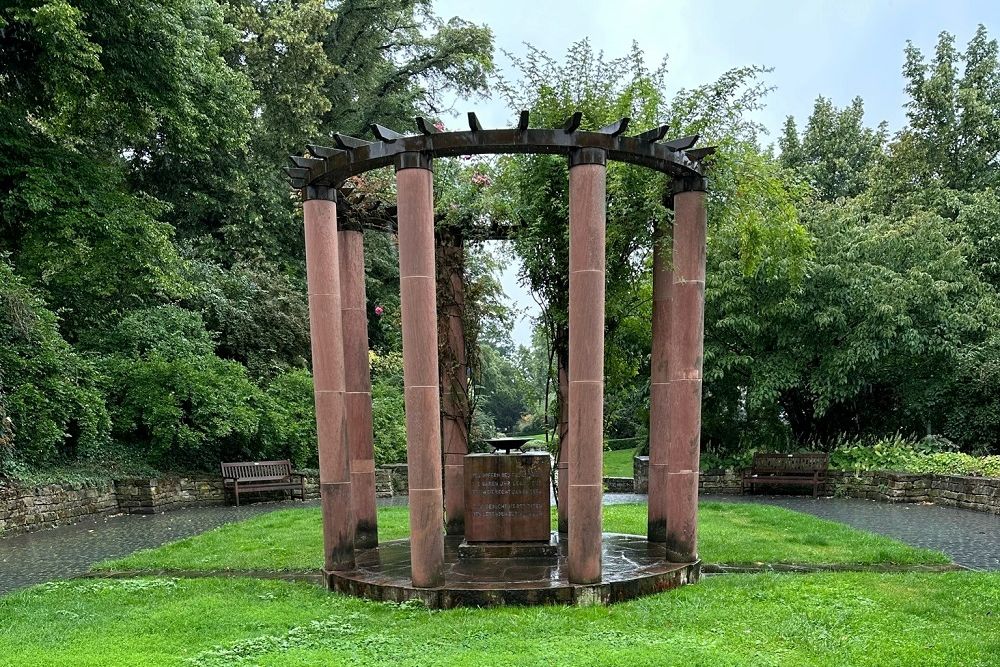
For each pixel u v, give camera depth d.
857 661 4.21
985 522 10.74
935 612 5.21
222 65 16.16
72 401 12.88
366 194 7.22
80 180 13.76
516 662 4.05
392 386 20.02
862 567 6.97
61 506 12.34
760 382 15.59
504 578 5.90
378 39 25.28
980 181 21.52
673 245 6.58
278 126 21.84
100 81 13.33
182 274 16.88
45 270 14.11
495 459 6.80
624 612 5.26
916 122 22.48
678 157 5.91
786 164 25.14
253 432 15.62
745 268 8.18
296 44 20.83
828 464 14.73
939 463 13.87
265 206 21.52
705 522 9.95
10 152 13.06
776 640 4.64
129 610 5.76
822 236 15.71
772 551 7.64
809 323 15.36
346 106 25.58
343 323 7.38
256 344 19.48
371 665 4.08
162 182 20.92
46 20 11.20
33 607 5.92
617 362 8.24
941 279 15.33
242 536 9.54
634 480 17.19
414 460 5.56
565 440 8.08
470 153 5.56
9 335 12.38
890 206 22.91
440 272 8.41
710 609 5.29
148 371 15.12
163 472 15.24
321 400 6.29
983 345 15.00
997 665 4.15
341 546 6.39
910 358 15.55
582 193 5.43
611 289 7.21
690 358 6.30
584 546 5.56
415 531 5.60
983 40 22.25
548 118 6.96
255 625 5.13
